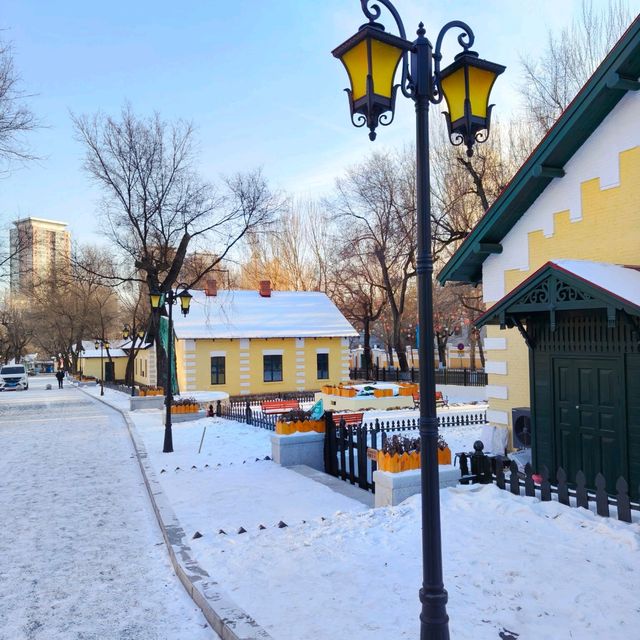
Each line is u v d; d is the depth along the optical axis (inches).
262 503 363.9
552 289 327.6
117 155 1248.2
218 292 1574.8
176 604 228.1
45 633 207.6
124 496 424.8
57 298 2497.5
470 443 616.1
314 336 1449.3
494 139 1188.5
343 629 181.8
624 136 359.3
